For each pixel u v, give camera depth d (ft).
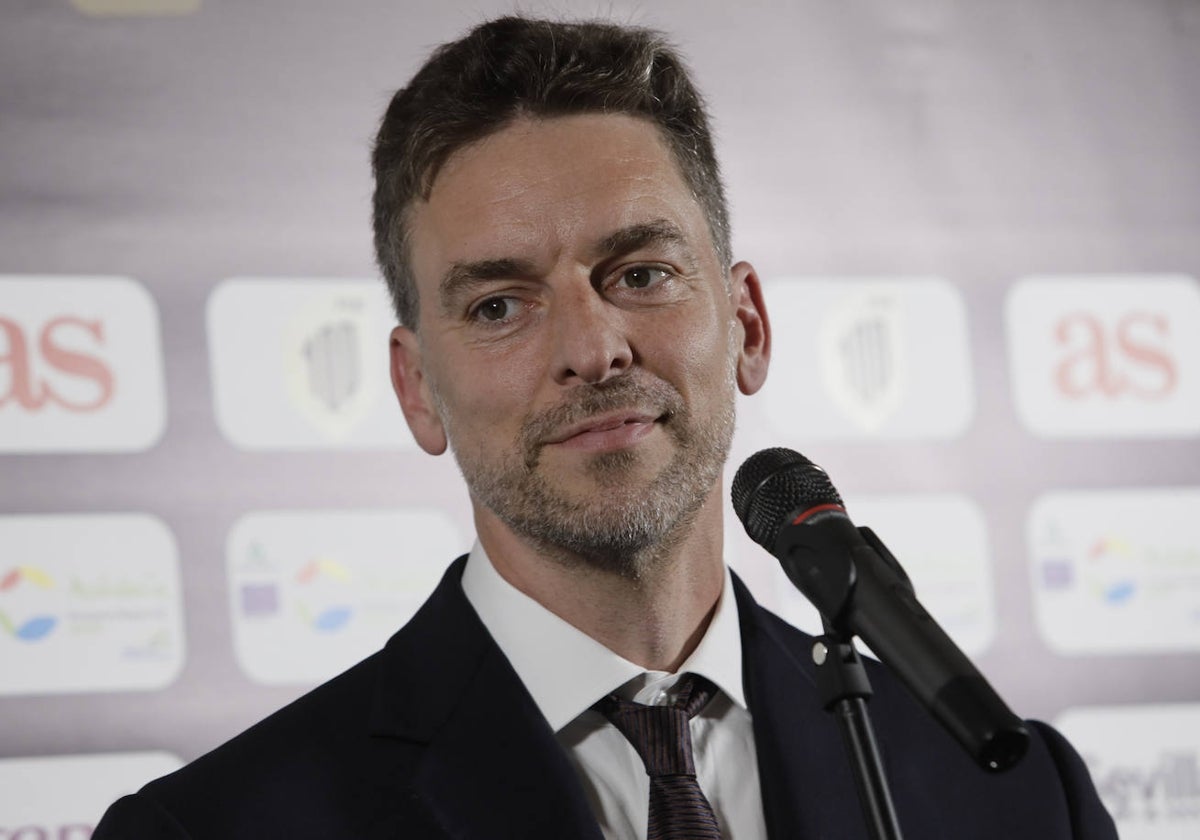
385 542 31.22
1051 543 33.91
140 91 31.58
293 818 17.84
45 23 31.30
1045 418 34.32
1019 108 35.35
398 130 19.86
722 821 18.56
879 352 33.88
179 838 17.49
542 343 18.22
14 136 30.86
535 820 17.76
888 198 34.53
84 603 29.78
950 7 35.47
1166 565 34.22
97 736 29.48
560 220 18.31
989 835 19.27
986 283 34.58
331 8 32.63
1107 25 35.96
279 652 30.45
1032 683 33.37
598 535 17.79
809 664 20.24
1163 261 35.29
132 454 30.42
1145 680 33.73
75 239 30.81
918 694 14.39
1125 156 35.53
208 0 32.12
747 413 33.17
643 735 18.37
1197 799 33.37
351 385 31.58
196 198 31.48
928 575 33.40
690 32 34.19
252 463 30.94
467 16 33.17
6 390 30.04
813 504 15.80
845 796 18.93
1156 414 34.76
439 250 18.88
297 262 31.73
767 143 34.19
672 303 18.40
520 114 18.88
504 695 18.67
